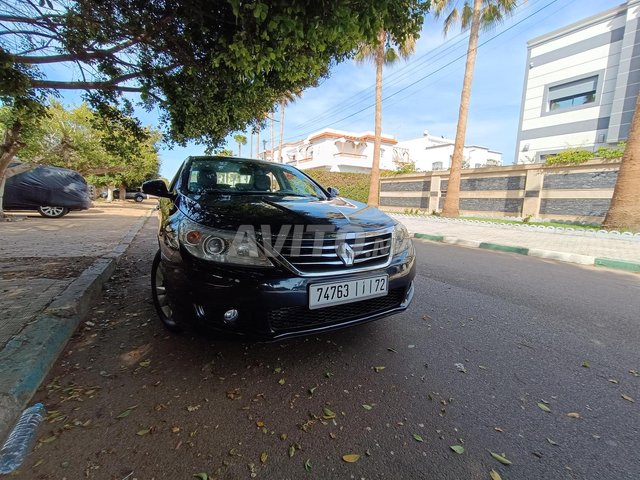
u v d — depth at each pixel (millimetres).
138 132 4484
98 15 2697
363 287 2197
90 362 2236
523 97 22891
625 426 1774
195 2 2455
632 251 6773
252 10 2201
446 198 13922
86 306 3072
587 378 2223
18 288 3264
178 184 3178
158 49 3115
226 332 1958
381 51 16094
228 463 1464
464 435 1674
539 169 12375
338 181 24812
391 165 36031
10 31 2656
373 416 1796
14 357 2008
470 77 13000
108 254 5227
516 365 2365
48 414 1729
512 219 12609
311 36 2234
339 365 2281
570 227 9734
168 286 2127
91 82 3371
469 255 6719
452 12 13508
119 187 29109
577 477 1445
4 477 1355
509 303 3660
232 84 3582
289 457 1508
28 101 3086
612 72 18609
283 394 1958
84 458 1465
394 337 2730
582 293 4137
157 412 1776
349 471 1441
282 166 3895
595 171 10938
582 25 19703
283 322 2031
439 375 2209
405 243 2609
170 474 1398
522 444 1627
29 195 10383
